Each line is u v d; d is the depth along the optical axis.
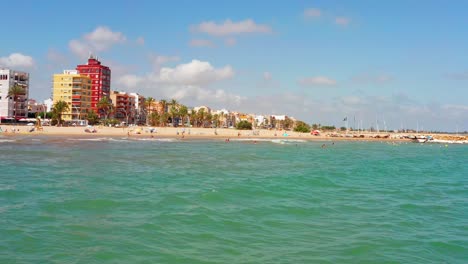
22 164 47.00
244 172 44.69
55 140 107.31
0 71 169.75
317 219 21.36
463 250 16.42
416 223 20.94
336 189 32.88
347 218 21.80
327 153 91.00
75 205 23.47
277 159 67.25
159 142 118.06
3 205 23.28
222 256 15.02
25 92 179.50
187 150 84.12
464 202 27.64
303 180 38.03
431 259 15.27
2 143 89.94
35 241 16.41
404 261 14.94
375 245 16.80
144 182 34.22
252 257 14.98
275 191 30.70
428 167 58.81
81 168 43.81
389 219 21.77
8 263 13.91
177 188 31.09
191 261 14.42
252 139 169.25
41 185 31.03
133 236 17.33
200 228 18.86
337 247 16.41
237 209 23.36
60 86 189.12
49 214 21.12
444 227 20.17
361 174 45.78
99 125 184.62
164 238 17.14
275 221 20.64
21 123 171.62
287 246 16.41
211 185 33.16
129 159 57.56
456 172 51.06
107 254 14.98
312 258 15.01
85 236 17.20
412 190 33.34
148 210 22.55
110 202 24.59
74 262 14.10
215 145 112.25
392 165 61.03
